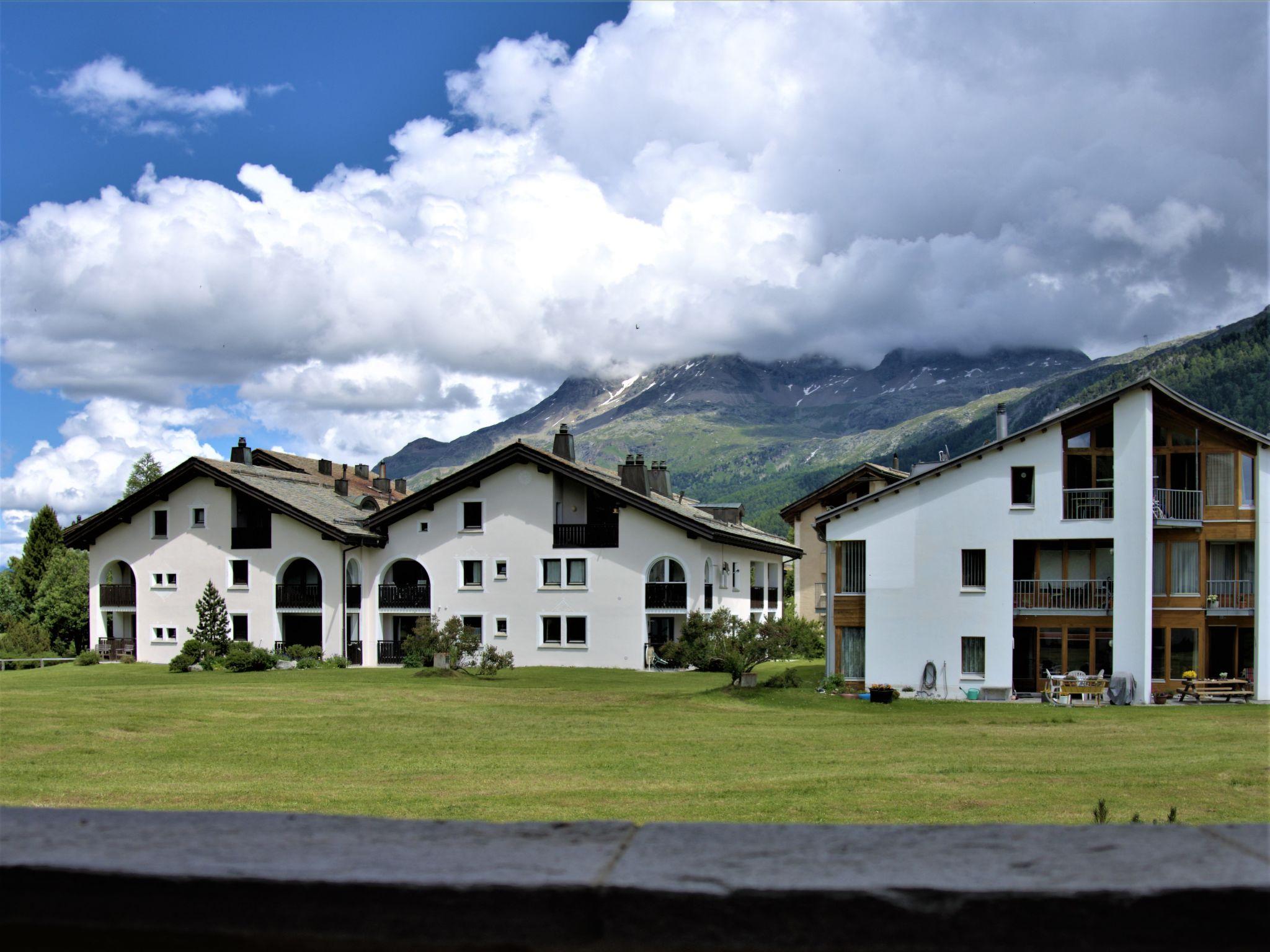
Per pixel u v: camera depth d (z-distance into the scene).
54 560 80.25
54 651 72.06
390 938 2.79
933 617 38.44
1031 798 18.00
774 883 2.76
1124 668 36.34
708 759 22.92
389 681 43.44
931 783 19.50
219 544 57.78
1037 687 38.25
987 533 38.06
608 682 43.34
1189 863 2.91
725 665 39.19
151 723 28.44
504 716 30.97
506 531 54.91
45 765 21.77
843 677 39.81
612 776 20.62
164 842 3.11
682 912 2.74
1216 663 38.12
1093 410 37.22
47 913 2.89
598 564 53.44
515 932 2.77
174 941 2.83
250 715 30.58
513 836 3.20
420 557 56.12
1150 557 36.19
